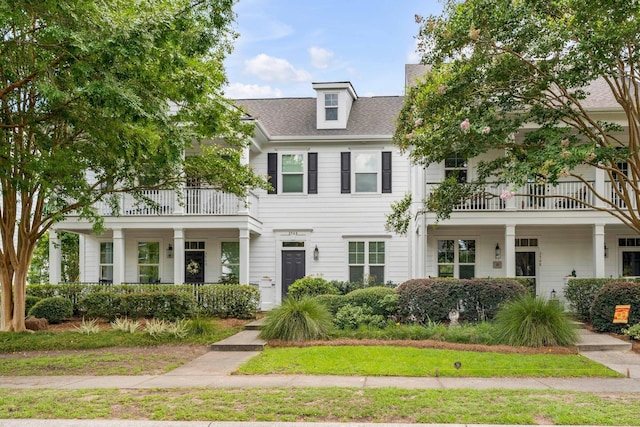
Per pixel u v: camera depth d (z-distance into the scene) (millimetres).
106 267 21422
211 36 10594
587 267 19297
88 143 12805
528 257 19625
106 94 8773
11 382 9008
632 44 10430
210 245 21250
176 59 10062
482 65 11367
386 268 20453
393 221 16562
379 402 7039
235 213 18984
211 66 13641
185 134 12594
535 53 10797
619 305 12844
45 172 11680
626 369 9758
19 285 14680
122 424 6215
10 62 10688
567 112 11688
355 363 9969
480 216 17719
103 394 7762
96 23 9055
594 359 10719
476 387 8180
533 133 11625
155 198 19297
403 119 13555
